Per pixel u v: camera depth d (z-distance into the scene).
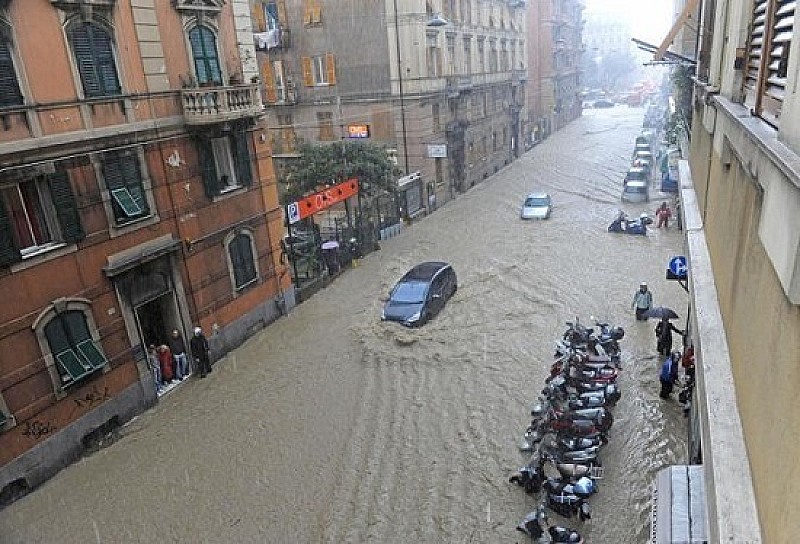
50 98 10.98
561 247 22.11
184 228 14.09
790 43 3.29
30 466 10.79
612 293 17.64
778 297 3.04
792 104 2.93
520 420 11.71
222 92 14.05
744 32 5.16
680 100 25.64
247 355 15.48
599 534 8.84
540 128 51.59
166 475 10.97
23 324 10.65
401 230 26.23
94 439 12.02
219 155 15.30
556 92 56.56
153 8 12.98
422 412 12.28
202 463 11.24
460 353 14.52
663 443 10.83
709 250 7.07
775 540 2.81
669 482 5.44
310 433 11.91
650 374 13.14
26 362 10.71
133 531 9.67
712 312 5.79
